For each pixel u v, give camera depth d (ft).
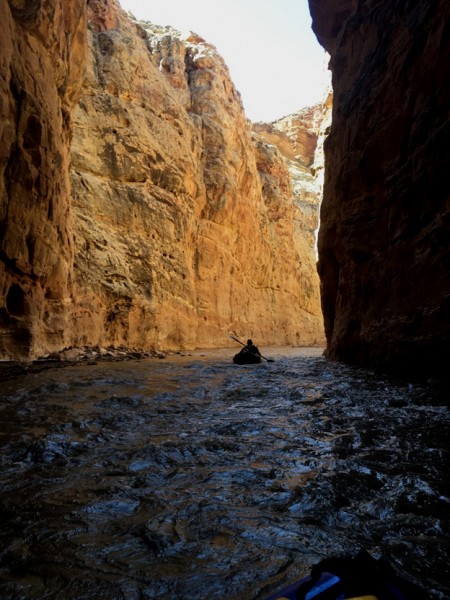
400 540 6.73
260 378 28.09
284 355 65.82
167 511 7.67
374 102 35.14
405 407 17.62
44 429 13.15
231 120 106.73
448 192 23.72
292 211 141.38
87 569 5.89
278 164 138.51
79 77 49.80
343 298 41.45
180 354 60.34
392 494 8.48
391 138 31.50
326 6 50.55
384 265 32.12
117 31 78.64
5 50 31.68
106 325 58.03
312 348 105.91
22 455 10.67
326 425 14.37
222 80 111.45
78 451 11.11
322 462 10.49
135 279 65.36
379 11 37.29
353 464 10.29
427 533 6.98
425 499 8.26
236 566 5.98
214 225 94.02
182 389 22.39
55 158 41.47
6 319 34.37
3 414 15.31
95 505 7.88
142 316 63.72
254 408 17.44
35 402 17.72
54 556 6.20
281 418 15.47
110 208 65.36
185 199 81.35
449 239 23.50
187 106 99.04
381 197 33.91
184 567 5.96
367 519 7.45
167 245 73.97
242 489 8.75
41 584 5.54
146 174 72.43
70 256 48.44
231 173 99.91
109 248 61.93
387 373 29.84
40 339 38.78
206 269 89.66
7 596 5.28
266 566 5.98
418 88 28.12
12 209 33.76
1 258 33.19
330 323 50.70
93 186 64.13
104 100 69.97
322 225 49.60
